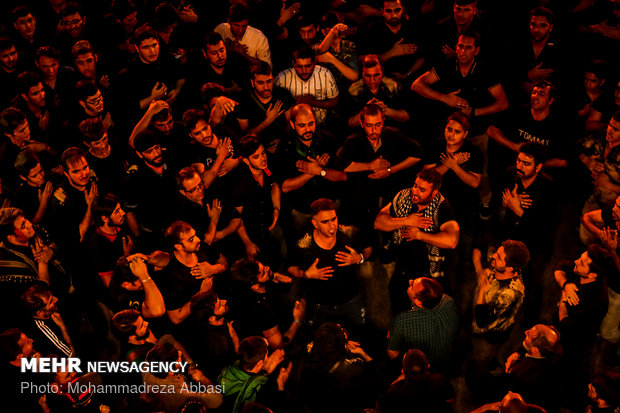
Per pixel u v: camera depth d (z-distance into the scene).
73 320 6.17
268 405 5.59
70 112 7.15
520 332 6.02
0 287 5.73
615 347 5.70
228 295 6.13
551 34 7.79
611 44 7.81
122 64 7.87
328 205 5.24
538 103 6.62
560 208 6.93
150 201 6.34
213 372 5.68
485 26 8.01
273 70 8.22
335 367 4.85
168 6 7.36
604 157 6.79
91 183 6.30
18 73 7.61
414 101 7.34
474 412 5.25
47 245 6.09
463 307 6.24
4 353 5.07
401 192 6.02
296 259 5.64
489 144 7.14
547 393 5.11
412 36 7.56
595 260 5.40
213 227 6.29
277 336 5.68
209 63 7.27
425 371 4.73
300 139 6.62
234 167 6.52
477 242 6.63
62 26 7.98
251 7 8.24
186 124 6.32
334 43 7.45
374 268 6.64
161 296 5.73
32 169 6.09
